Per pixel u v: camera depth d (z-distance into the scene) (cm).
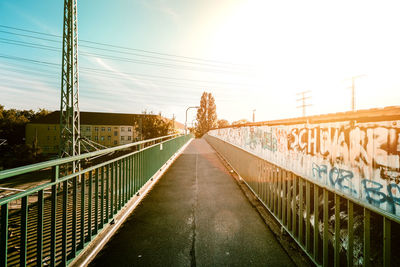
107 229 307
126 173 388
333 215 226
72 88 1079
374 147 164
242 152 597
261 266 239
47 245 327
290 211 291
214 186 555
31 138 6062
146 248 272
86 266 235
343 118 196
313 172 238
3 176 130
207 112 5950
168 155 895
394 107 143
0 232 145
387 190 152
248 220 354
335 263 205
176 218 361
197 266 238
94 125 6462
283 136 316
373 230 184
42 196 181
